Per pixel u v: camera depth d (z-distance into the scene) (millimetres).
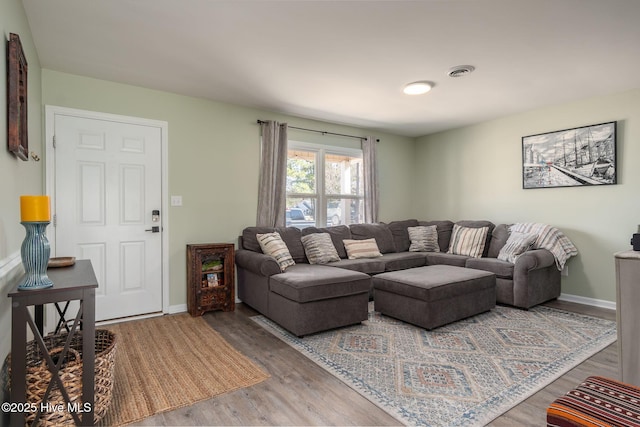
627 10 2086
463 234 4523
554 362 2371
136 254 3375
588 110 3797
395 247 4875
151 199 3453
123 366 2330
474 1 2006
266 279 3250
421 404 1865
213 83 3307
